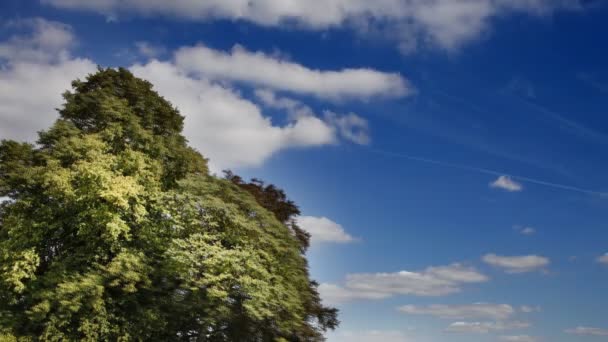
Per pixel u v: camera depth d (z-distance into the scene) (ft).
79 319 104.68
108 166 111.14
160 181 123.44
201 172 137.49
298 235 160.15
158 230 112.98
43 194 110.42
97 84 132.67
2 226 111.14
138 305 110.42
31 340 101.76
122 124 124.26
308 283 133.80
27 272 106.52
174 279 115.14
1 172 114.11
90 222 106.63
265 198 159.12
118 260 106.01
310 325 134.41
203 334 117.39
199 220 117.39
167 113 136.77
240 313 115.85
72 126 120.78
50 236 110.93
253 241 118.73
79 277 104.42
